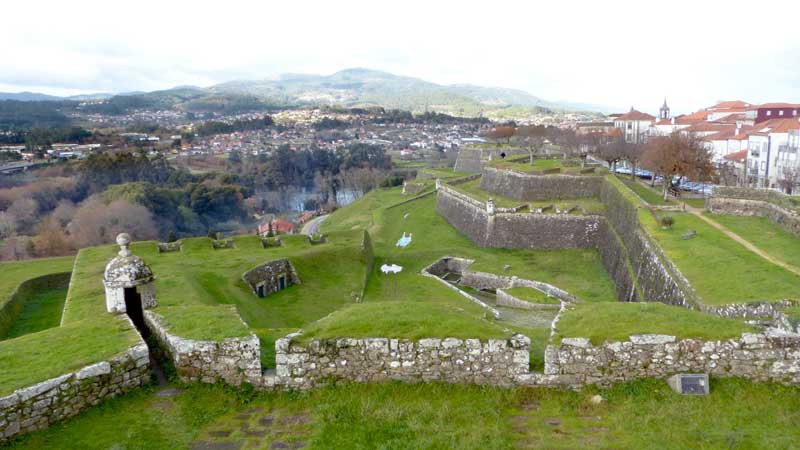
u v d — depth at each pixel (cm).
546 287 4794
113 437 1217
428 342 1402
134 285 1750
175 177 12419
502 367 1390
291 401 1366
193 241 4259
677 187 7056
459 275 5738
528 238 6438
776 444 1122
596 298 4519
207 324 1585
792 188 6744
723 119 12369
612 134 12450
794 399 1284
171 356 1496
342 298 3822
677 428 1194
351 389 1377
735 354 1352
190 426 1271
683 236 3847
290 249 4512
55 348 1445
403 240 6719
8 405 1188
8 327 2712
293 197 15375
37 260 3991
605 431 1210
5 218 8356
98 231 7938
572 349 1379
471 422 1248
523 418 1276
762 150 8206
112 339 1502
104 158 11950
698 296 2664
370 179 15238
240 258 3925
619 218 5559
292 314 3291
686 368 1360
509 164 8769
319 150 18988
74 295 2570
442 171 14312
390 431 1213
